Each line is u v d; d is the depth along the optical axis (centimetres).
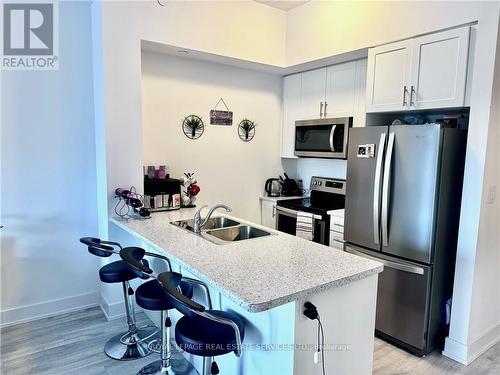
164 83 340
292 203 385
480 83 225
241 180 408
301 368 154
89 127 307
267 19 362
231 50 340
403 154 247
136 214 289
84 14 296
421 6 256
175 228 249
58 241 301
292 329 150
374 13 288
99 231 316
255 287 146
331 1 324
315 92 384
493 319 266
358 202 281
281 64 379
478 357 249
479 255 238
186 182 338
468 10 230
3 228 277
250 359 178
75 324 288
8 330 277
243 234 262
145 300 202
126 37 279
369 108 298
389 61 280
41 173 289
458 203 250
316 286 148
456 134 238
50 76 286
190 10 311
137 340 259
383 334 272
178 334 161
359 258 187
